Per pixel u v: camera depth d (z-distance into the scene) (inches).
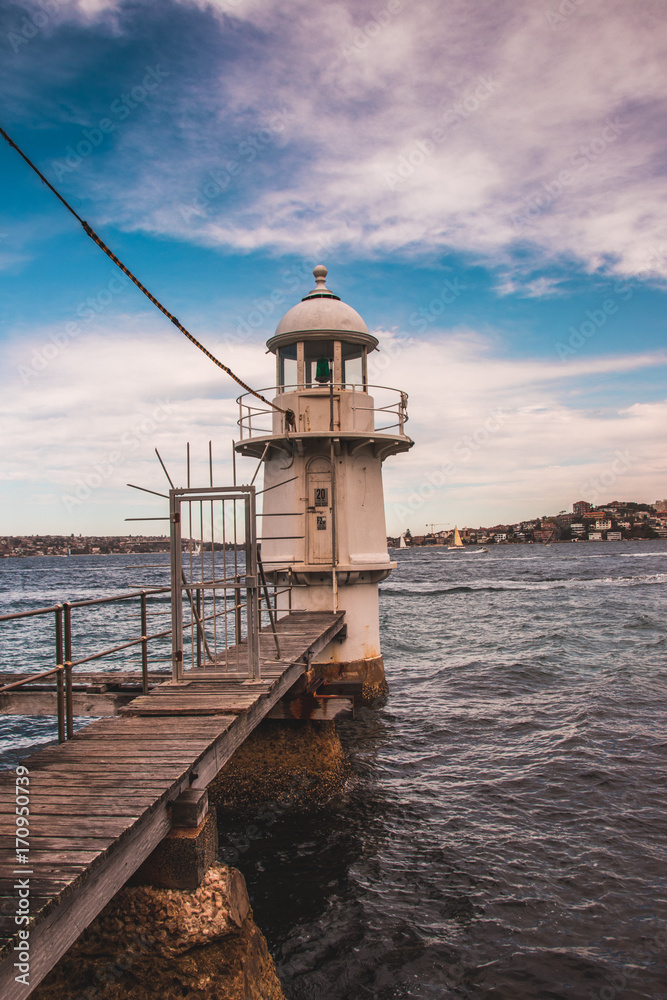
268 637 507.8
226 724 287.4
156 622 1581.0
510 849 394.9
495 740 594.6
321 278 708.7
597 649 1058.1
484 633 1291.8
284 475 679.7
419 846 402.9
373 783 502.9
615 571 3641.7
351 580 659.4
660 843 396.5
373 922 327.0
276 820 448.5
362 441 652.1
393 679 864.9
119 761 241.0
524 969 291.4
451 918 329.4
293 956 303.1
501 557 6722.4
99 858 170.4
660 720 637.3
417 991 280.4
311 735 482.9
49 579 3875.5
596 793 469.4
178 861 221.0
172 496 368.2
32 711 379.9
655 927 318.0
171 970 217.0
